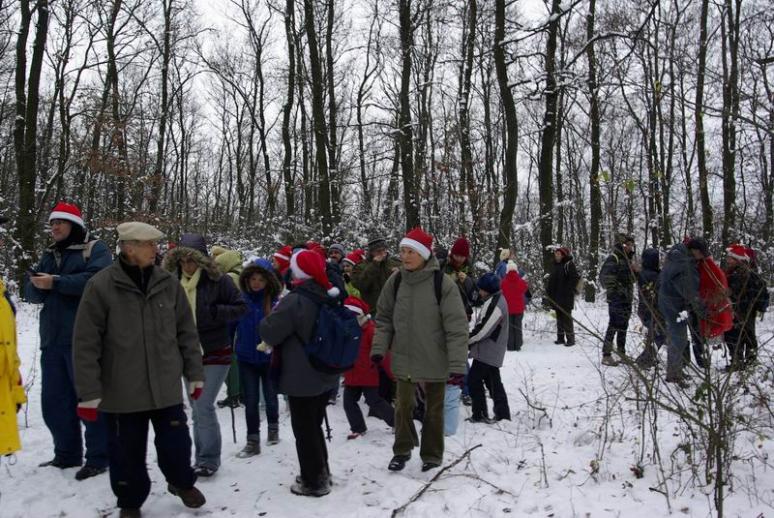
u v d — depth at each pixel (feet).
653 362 16.60
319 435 14.66
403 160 53.36
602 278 27.68
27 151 53.11
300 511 13.53
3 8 54.90
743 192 59.26
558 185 83.41
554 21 45.52
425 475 15.58
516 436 18.98
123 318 12.58
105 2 72.02
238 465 16.52
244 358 17.51
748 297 23.76
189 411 21.57
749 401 16.96
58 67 74.33
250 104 99.66
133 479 12.67
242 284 18.10
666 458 16.22
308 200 76.95
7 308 12.98
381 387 21.79
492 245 52.26
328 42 70.69
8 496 13.99
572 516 12.89
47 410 15.46
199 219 92.73
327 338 14.01
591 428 19.44
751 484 14.30
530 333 38.83
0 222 13.87
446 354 15.88
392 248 60.64
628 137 69.05
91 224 68.44
